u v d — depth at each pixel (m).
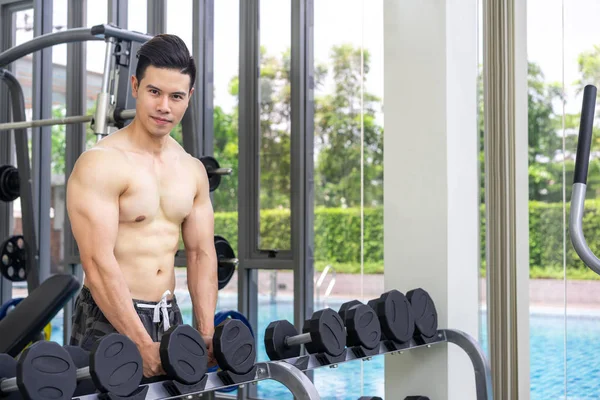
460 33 2.83
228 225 4.43
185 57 2.21
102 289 2.07
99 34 3.10
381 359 3.72
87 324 2.26
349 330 2.32
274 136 4.21
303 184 4.05
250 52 4.29
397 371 2.88
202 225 2.41
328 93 4.02
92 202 2.10
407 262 2.82
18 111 3.88
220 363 1.90
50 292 3.04
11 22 5.62
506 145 2.76
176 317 2.38
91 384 1.84
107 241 2.10
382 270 3.80
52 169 5.28
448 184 2.74
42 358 1.55
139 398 1.72
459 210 2.81
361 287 3.87
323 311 2.17
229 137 4.43
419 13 2.81
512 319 2.75
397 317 2.49
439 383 2.79
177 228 2.37
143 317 2.25
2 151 5.51
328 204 4.01
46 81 5.34
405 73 2.84
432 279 2.77
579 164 2.14
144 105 2.20
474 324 2.89
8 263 3.96
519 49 2.88
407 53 2.83
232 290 4.36
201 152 4.48
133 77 2.28
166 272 2.32
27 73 5.46
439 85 2.76
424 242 2.79
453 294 2.77
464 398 2.85
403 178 2.84
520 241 2.83
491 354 2.77
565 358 3.21
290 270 4.12
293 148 4.08
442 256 2.74
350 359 2.32
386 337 2.47
